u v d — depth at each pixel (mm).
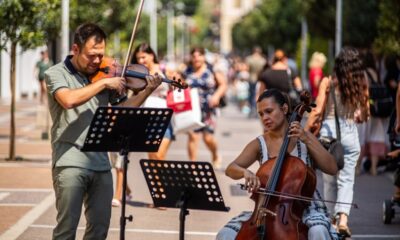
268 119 11273
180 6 125812
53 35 26969
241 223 10852
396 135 17141
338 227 15477
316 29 48656
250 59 50469
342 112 15797
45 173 22578
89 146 10562
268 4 97688
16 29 23641
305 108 11352
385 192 20969
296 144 11289
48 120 31078
